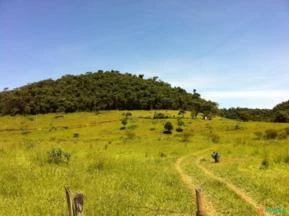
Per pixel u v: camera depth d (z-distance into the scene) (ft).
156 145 200.95
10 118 610.65
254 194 61.62
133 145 200.95
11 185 60.29
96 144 203.92
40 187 60.34
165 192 62.44
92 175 74.18
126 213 48.06
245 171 88.33
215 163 113.60
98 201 52.65
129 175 78.28
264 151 129.90
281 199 56.54
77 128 464.65
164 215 48.98
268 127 362.53
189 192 64.39
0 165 76.48
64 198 53.57
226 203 55.67
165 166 105.09
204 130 380.17
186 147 185.88
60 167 82.17
